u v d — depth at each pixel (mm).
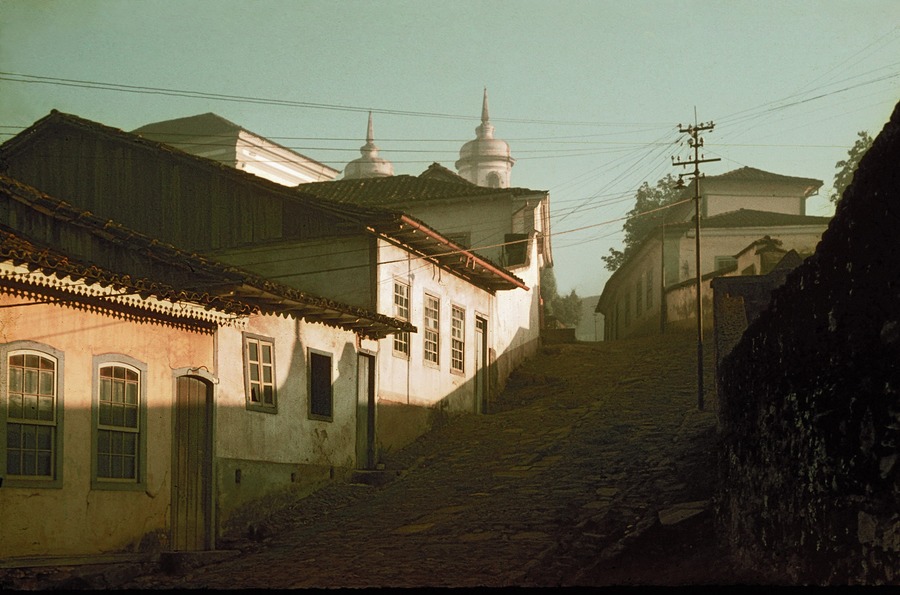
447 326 27828
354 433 22688
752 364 11523
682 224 44188
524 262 36344
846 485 7457
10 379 14242
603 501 17828
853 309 7668
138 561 15766
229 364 18578
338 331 22344
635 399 27125
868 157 7613
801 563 8664
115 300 15922
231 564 16500
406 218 23578
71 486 14984
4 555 13844
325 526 18812
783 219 44219
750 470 11297
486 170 89375
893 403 6672
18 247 14727
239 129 48406
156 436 16672
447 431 26344
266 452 19406
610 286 58125
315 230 24719
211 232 25828
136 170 26828
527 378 32750
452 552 15719
